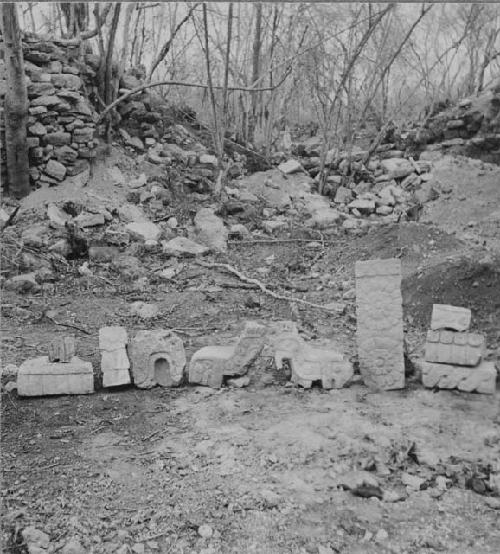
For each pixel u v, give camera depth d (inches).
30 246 344.8
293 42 577.9
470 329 245.1
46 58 419.5
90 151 427.5
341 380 198.1
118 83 473.4
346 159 521.3
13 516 126.0
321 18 529.7
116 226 380.2
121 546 118.6
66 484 139.7
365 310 198.8
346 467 147.3
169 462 150.0
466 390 194.7
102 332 200.8
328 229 424.2
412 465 149.6
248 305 292.7
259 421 173.6
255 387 201.0
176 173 462.3
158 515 128.3
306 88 653.3
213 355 201.0
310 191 495.8
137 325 268.1
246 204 442.3
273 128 580.1
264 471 145.9
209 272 341.1
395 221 443.5
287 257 371.2
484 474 145.4
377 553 118.2
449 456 152.8
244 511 130.0
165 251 362.9
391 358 196.5
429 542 121.1
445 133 556.1
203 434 165.6
